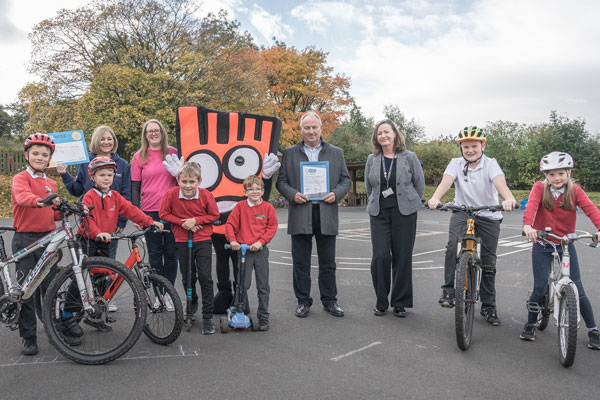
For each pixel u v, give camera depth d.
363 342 4.02
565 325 3.52
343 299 5.57
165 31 25.12
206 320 4.24
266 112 30.12
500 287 6.35
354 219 20.00
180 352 3.73
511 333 4.35
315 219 4.84
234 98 27.44
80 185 5.14
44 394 2.94
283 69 32.28
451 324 4.59
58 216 3.99
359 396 2.95
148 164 4.85
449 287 4.55
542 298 4.23
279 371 3.35
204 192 4.32
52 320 3.50
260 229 4.45
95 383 3.11
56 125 23.53
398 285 4.79
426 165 40.50
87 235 3.84
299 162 4.94
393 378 3.24
